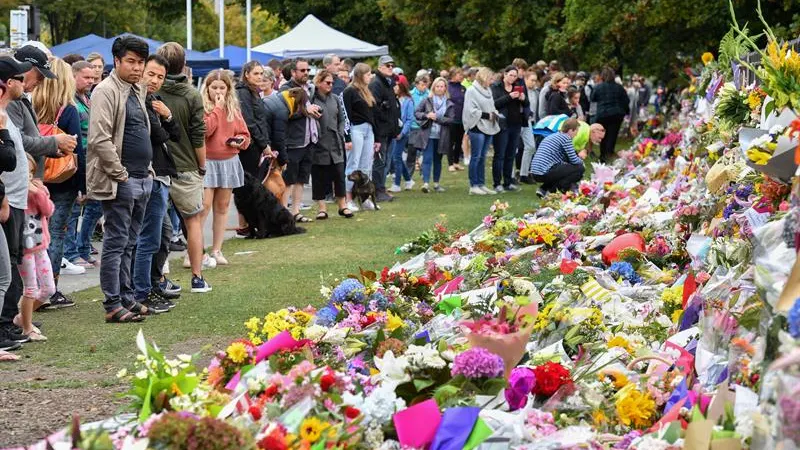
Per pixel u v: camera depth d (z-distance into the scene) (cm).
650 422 557
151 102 1011
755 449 437
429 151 2214
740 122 974
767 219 675
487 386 550
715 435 464
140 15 6125
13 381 783
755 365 505
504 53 3838
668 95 3638
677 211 1051
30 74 914
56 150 908
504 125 2166
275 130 1630
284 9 5375
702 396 522
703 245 847
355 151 1891
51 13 5538
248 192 1571
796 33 2177
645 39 2773
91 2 5481
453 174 2658
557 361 656
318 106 1717
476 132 2130
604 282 866
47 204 916
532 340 720
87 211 1321
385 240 1528
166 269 1238
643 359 626
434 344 669
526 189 2250
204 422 435
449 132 2211
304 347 629
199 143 1125
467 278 980
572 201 1555
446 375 569
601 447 507
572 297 809
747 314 552
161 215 1039
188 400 510
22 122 909
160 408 522
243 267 1326
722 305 607
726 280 670
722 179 949
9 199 848
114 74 966
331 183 1995
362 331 700
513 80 2177
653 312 775
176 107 1105
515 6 3484
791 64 642
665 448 482
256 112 1555
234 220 1856
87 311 1054
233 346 609
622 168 2180
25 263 906
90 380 788
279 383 536
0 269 805
